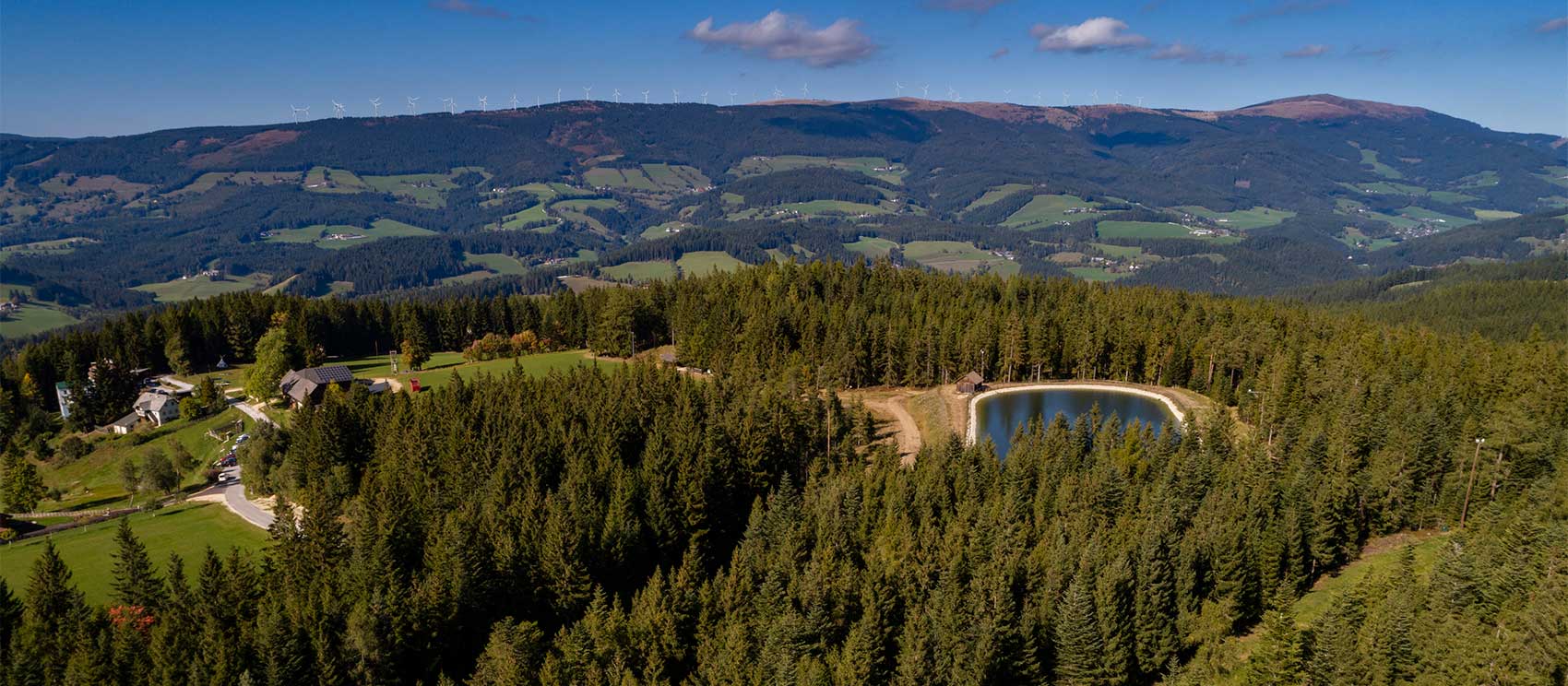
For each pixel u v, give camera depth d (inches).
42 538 4756.4
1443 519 4466.0
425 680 3253.0
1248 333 7396.7
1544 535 3329.2
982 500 4562.0
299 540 3818.9
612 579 3978.8
